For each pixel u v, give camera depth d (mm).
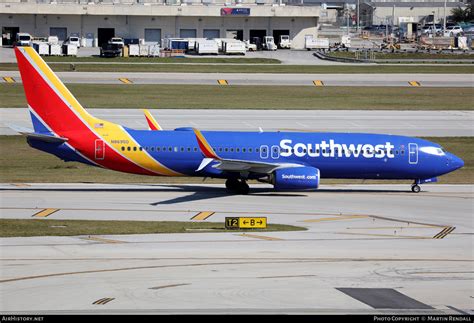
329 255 166125
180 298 131125
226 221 193125
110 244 173500
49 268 150500
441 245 178875
